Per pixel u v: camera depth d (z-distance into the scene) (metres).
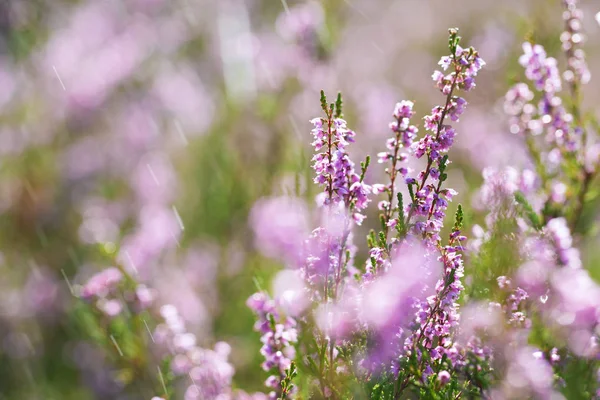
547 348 0.80
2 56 1.55
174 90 1.47
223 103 1.34
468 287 0.82
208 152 1.21
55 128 1.42
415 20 1.71
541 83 0.87
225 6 1.67
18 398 1.04
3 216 1.25
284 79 1.20
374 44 1.58
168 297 1.02
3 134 1.36
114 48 1.55
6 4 1.62
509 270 0.81
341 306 0.78
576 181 0.89
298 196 0.96
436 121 0.77
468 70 0.77
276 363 0.81
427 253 0.76
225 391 0.86
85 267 1.08
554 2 1.01
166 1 1.71
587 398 0.78
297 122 1.14
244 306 1.01
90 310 0.93
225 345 0.88
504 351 0.79
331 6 1.32
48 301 1.11
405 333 0.78
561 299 0.79
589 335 0.79
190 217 1.16
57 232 1.23
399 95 1.42
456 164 1.16
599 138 0.92
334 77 1.18
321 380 0.79
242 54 1.47
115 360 0.94
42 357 1.07
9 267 1.17
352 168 0.77
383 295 0.76
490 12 1.47
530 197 0.87
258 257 1.02
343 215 0.78
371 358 0.77
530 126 0.89
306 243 0.79
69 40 1.58
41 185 1.29
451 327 0.78
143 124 1.40
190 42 1.65
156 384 0.92
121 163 1.35
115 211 1.25
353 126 1.26
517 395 0.78
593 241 0.95
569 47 0.90
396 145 0.79
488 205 0.85
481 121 1.16
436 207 0.77
